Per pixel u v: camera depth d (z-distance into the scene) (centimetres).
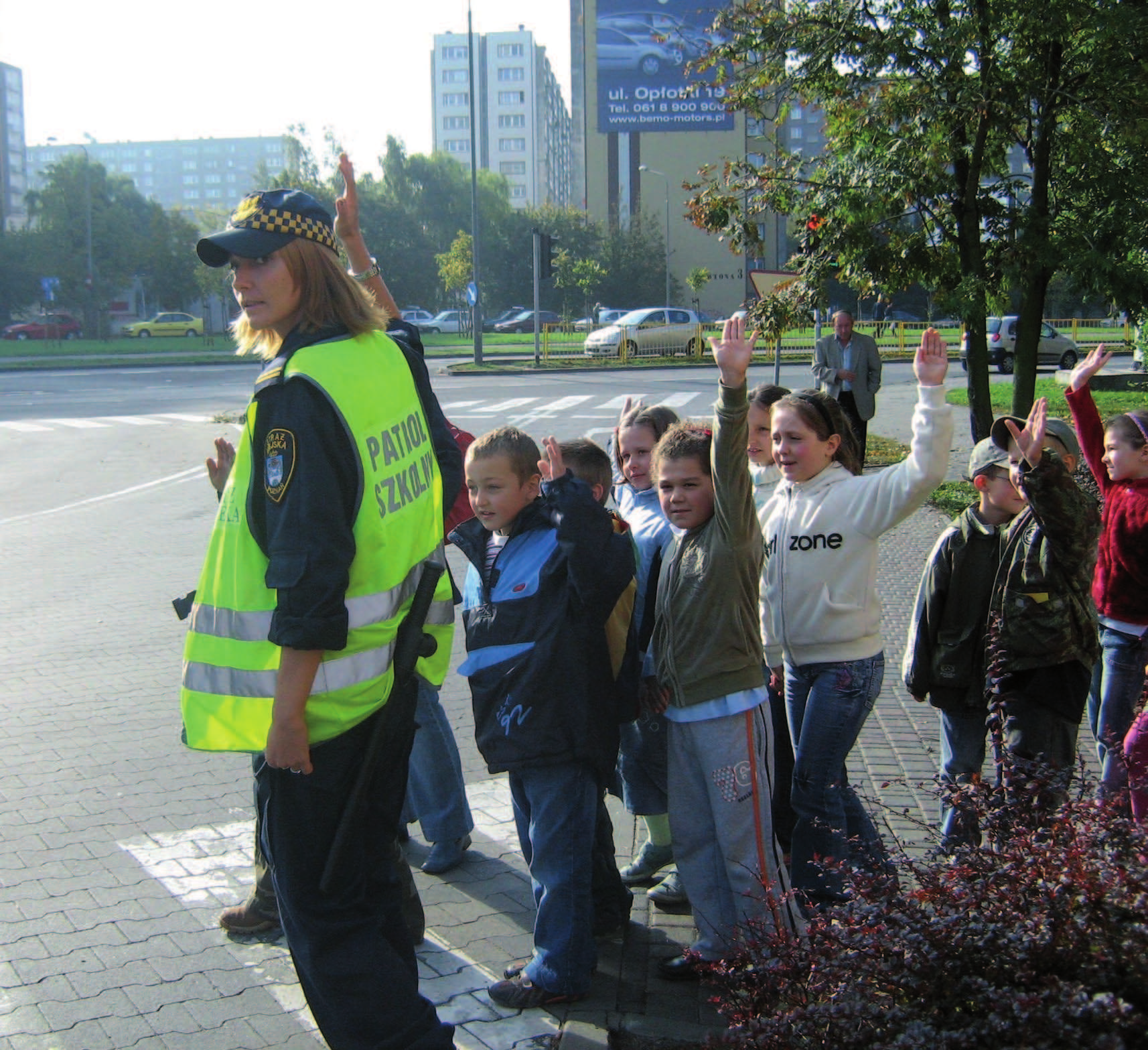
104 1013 344
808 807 381
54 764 549
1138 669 424
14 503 1373
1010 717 387
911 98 1205
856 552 377
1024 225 1238
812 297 1358
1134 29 1099
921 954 228
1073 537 371
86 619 834
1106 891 229
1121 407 2066
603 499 408
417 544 289
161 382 3391
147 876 434
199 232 7800
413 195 8619
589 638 342
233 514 266
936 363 360
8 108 14338
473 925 401
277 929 390
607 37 7262
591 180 8988
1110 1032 205
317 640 251
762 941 268
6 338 6775
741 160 1380
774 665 404
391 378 290
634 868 434
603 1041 320
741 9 1323
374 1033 281
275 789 279
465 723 612
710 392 2670
